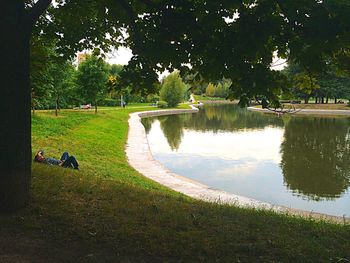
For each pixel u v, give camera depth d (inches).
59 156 620.4
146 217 253.0
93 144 853.2
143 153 860.6
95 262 193.2
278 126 1775.3
